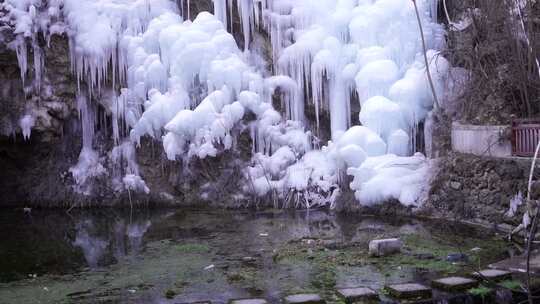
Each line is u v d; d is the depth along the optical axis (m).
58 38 16.11
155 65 16.25
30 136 16.53
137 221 13.81
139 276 8.75
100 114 17.05
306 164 15.42
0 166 16.72
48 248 11.08
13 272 9.23
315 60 15.94
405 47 15.74
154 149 16.31
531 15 12.40
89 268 9.38
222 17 17.41
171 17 17.20
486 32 14.15
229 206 15.23
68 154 16.75
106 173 16.33
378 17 15.88
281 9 17.20
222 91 15.99
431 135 14.39
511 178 11.32
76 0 16.55
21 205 16.42
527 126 11.21
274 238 11.23
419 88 14.54
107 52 16.39
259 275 8.59
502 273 7.87
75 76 16.41
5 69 15.87
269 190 15.20
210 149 15.42
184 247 10.66
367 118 14.53
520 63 12.52
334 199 14.50
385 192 13.28
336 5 16.83
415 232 11.24
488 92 13.58
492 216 11.59
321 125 16.55
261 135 16.02
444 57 15.59
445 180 12.77
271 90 16.39
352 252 9.88
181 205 15.79
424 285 7.51
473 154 12.64
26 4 16.08
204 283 8.21
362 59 15.56
